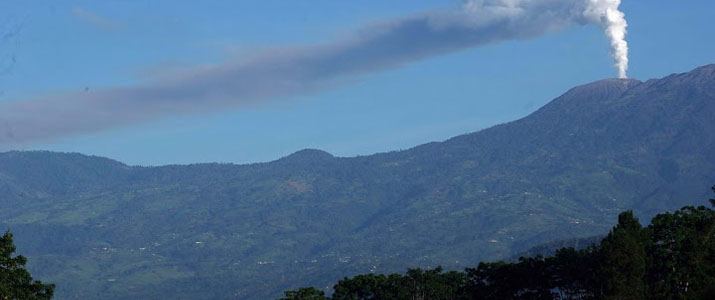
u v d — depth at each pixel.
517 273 144.75
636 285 119.06
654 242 130.38
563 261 139.00
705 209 136.75
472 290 153.00
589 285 124.94
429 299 170.00
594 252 129.38
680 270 124.44
